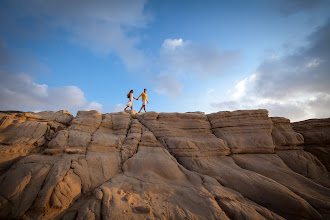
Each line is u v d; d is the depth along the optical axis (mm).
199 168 9203
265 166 9766
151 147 9977
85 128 9602
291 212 6504
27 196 5500
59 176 6234
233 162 10219
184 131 11539
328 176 10648
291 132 12656
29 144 7676
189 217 5520
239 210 6070
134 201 5984
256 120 12133
